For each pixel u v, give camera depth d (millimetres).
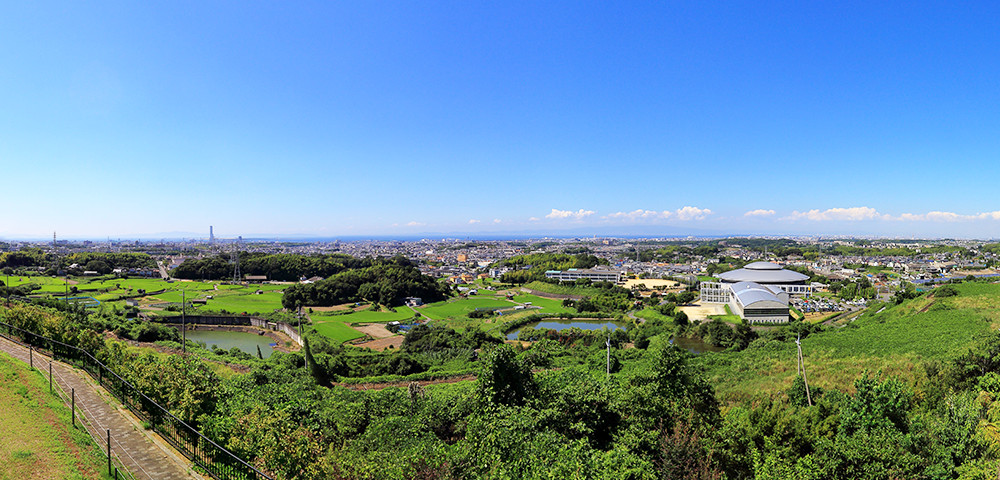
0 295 99562
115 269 188750
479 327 112000
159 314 110438
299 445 21734
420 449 23094
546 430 25109
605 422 29375
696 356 75375
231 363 64938
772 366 59844
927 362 48156
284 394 36469
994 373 33688
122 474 20906
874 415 28719
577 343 91812
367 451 26422
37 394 27453
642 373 33844
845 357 60781
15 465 19422
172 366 29031
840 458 22875
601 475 19672
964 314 82500
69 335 37844
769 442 25109
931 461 24094
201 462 22344
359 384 60312
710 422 28078
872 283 163750
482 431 24516
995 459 23609
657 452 23547
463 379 63094
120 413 27203
